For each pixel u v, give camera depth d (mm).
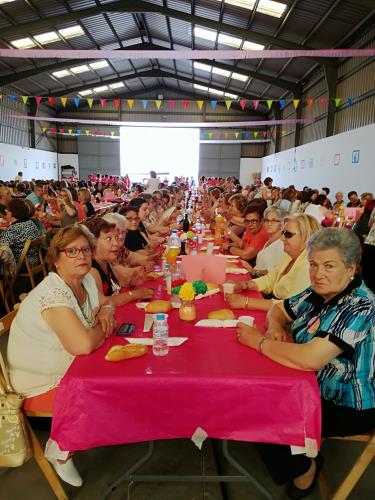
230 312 1832
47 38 11969
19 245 3785
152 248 3873
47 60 13805
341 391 1425
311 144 12375
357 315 1309
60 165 21609
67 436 1266
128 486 1688
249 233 4172
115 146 21516
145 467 1801
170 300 2051
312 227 2154
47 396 1550
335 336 1299
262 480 1736
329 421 1457
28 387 1550
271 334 1534
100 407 1258
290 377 1260
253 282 2387
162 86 20969
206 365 1338
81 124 21203
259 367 1327
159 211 6531
